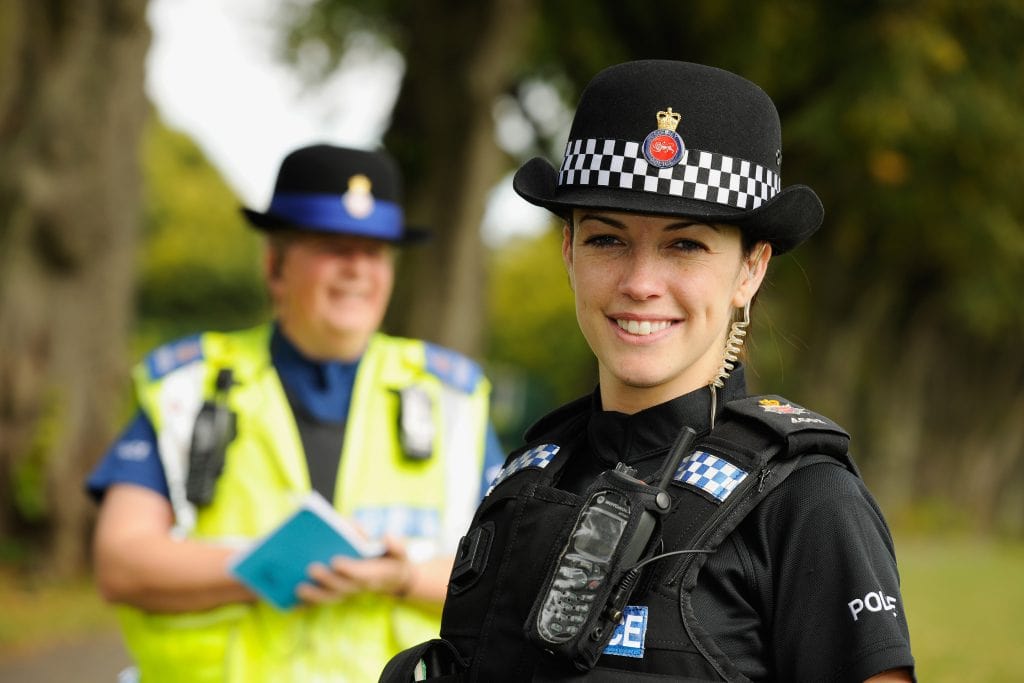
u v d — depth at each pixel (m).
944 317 41.28
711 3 23.09
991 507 50.62
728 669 2.76
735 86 3.05
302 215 5.52
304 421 5.53
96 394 16.12
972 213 25.78
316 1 24.72
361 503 5.46
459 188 19.00
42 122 15.61
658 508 2.81
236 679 5.18
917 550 34.06
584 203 2.98
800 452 2.91
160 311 55.62
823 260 31.56
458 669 3.09
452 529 5.59
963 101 22.78
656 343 3.02
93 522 15.90
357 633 5.26
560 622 2.79
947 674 12.16
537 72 24.81
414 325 19.02
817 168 25.06
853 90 22.73
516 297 64.12
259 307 57.56
